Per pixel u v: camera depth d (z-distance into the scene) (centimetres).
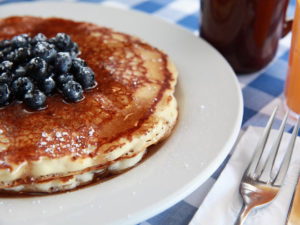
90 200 26
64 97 32
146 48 40
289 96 37
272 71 44
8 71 32
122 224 25
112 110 32
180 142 31
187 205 29
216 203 28
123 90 33
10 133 29
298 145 32
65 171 28
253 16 39
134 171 29
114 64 37
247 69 43
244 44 41
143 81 35
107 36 41
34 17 44
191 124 32
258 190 28
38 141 29
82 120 31
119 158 29
